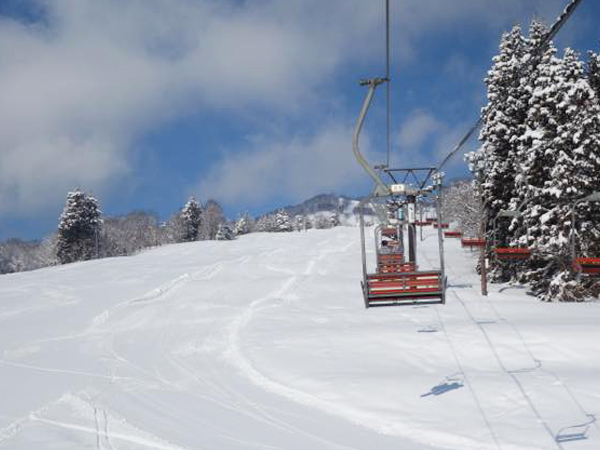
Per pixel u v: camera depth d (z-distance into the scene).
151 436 10.28
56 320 26.05
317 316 22.70
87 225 90.50
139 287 36.19
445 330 17.48
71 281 43.56
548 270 27.20
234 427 10.69
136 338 21.11
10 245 140.62
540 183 28.62
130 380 14.91
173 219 140.88
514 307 22.20
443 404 11.03
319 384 13.04
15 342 21.27
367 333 17.84
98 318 25.64
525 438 9.06
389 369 13.95
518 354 14.35
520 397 10.98
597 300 25.20
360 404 11.52
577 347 14.45
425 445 9.32
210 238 138.38
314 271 40.16
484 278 26.45
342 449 9.34
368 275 12.34
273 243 79.44
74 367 16.84
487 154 34.28
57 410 12.34
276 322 21.75
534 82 31.41
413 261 19.03
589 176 26.09
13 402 13.26
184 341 19.91
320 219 180.50
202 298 29.52
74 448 9.81
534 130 28.83
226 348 18.12
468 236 69.62
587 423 9.42
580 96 26.23
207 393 13.30
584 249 25.42
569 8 6.27
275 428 10.56
